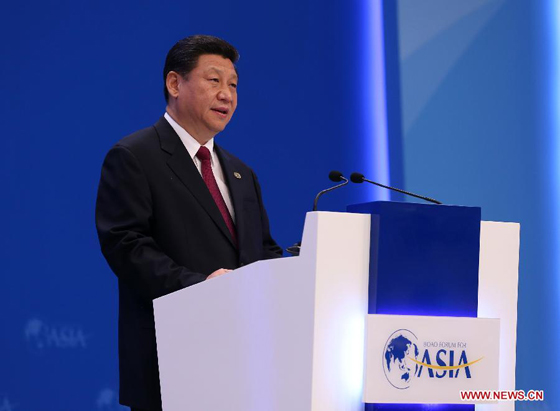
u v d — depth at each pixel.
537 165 7.75
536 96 7.79
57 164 6.73
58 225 6.69
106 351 6.73
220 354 2.85
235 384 2.79
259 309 2.74
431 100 7.71
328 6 7.61
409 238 2.68
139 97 6.99
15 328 6.52
